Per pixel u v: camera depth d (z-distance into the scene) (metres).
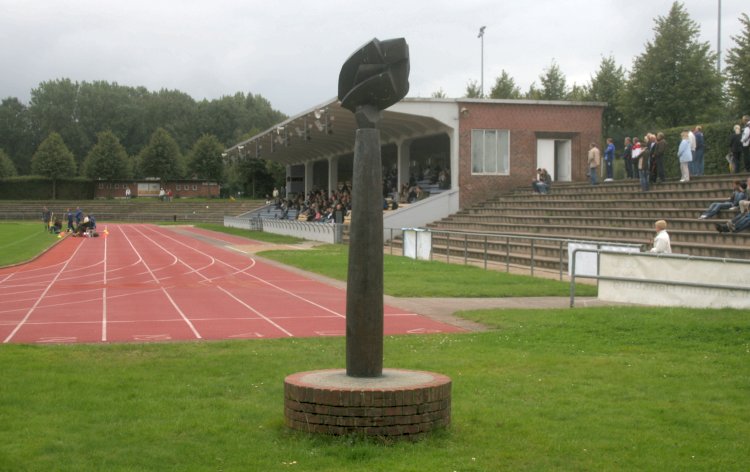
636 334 12.43
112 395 8.62
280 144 59.75
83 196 111.94
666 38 45.47
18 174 148.75
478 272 24.50
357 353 7.32
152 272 28.31
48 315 16.56
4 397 8.41
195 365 10.46
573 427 7.27
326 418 6.74
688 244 21.67
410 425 6.73
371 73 7.35
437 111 42.56
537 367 10.20
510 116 43.44
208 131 155.00
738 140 26.98
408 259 29.88
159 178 116.25
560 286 20.55
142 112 156.25
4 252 38.84
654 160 30.36
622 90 48.56
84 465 6.18
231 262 32.84
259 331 14.28
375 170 7.34
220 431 7.19
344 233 43.66
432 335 13.36
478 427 7.24
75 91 154.50
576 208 32.12
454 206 42.78
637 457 6.36
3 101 152.88
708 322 12.71
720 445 6.67
